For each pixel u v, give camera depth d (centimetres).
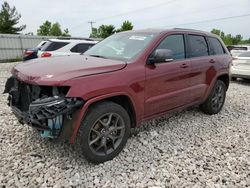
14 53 2639
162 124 493
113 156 353
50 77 299
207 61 509
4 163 334
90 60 371
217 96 568
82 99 303
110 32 3903
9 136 412
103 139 339
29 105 324
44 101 297
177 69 429
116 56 400
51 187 292
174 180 313
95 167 334
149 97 387
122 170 330
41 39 2817
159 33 425
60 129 303
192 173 331
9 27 4022
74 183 300
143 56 382
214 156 376
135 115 372
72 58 389
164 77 405
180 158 367
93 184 301
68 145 384
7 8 4056
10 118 494
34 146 380
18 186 291
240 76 1079
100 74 325
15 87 367
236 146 414
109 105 334
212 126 499
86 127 316
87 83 309
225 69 571
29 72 324
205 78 511
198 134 456
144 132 448
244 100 732
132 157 363
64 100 294
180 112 574
